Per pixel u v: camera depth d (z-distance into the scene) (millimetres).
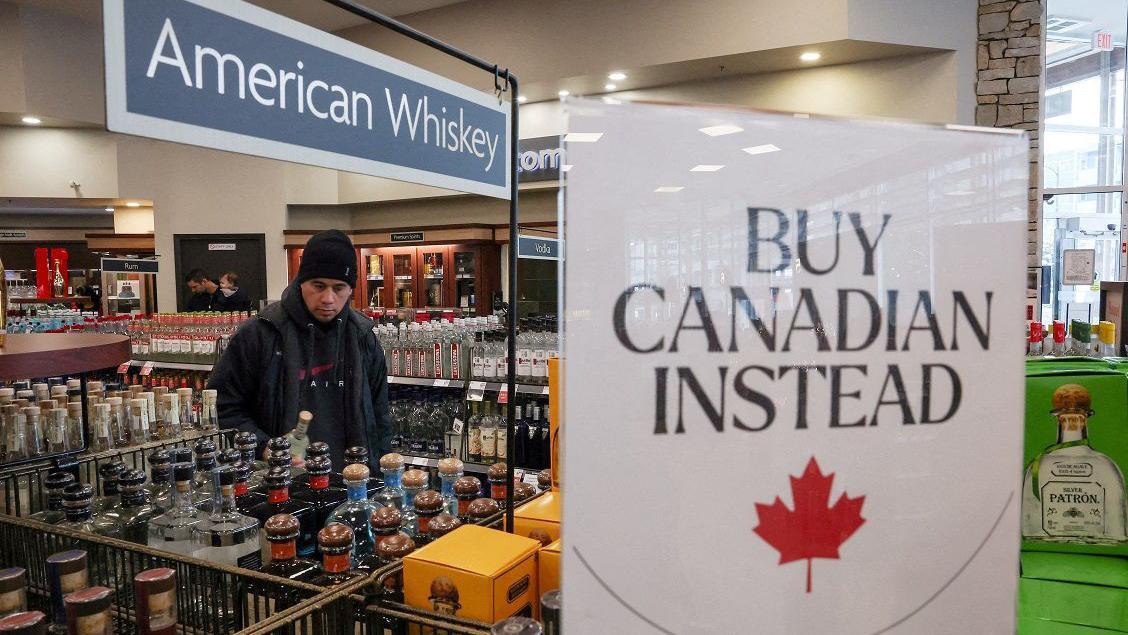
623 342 620
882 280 691
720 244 646
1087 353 2816
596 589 609
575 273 611
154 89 777
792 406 663
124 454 2031
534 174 7352
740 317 651
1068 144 6363
